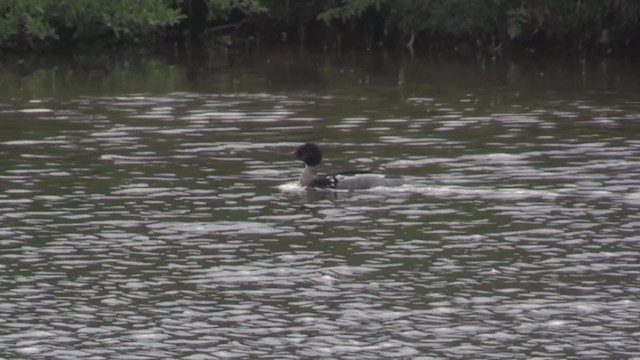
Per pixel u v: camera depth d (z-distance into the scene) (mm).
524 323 40531
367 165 64688
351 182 59188
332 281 45094
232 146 70875
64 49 126750
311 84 99875
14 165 65438
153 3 123812
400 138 72875
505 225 52094
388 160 65938
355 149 69438
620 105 85750
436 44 128625
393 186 59406
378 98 91000
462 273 45781
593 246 48750
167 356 38156
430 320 40969
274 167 64750
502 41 125375
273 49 128000
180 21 128125
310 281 45125
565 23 122438
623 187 58312
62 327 40719
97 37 128125
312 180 59469
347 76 105188
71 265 47250
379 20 130250
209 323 40969
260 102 89375
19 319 41406
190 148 70250
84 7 123312
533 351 38156
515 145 69750
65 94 94625
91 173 63219
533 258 47406
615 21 122188
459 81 101125
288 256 48188
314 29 133750
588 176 60844
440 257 47781
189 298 43406
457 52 124812
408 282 44844
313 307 42344
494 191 58031
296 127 77625
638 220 52406
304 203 56656
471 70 109312
